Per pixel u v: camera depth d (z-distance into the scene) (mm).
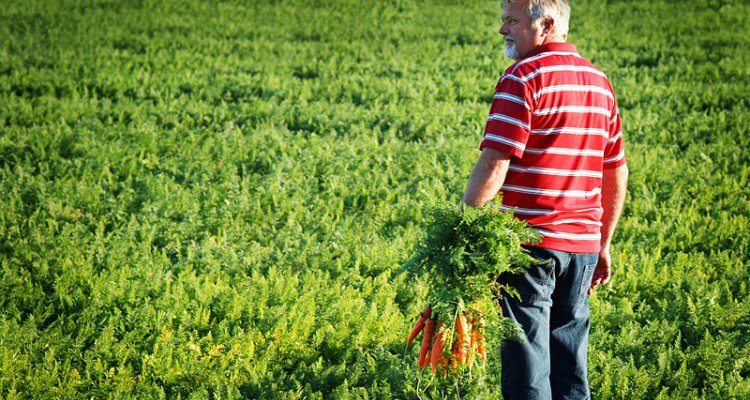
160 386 8273
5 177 14766
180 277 10422
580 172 6078
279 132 18469
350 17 40250
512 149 5715
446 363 6164
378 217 13367
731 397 7754
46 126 18453
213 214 13141
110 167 15820
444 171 15688
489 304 5906
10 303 9750
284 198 13867
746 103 21969
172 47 31234
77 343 8758
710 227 12508
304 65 27719
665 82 24906
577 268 6266
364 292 10250
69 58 27844
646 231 12750
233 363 8609
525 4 6016
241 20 39156
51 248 11664
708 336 8820
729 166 16062
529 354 6102
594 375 8250
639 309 9891
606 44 31609
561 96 5840
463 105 21141
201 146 17375
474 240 5832
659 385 8438
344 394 7832
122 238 11891
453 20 38812
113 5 42469
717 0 41719
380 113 20172
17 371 8117
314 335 9055
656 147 17297
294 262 11195
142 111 20359
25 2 42281
